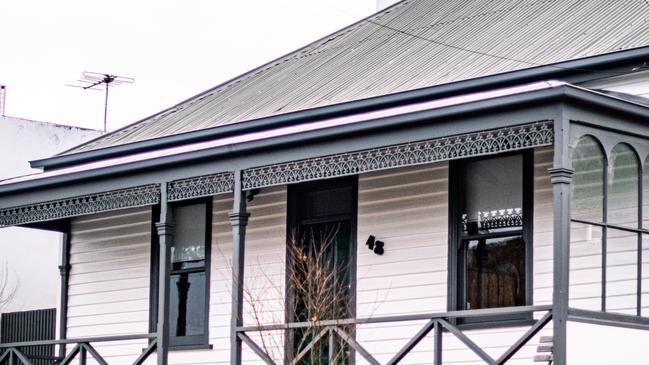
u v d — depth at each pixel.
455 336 16.14
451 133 15.03
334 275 17.78
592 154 14.91
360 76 20.27
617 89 16.22
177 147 19.97
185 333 20.53
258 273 19.59
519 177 16.77
